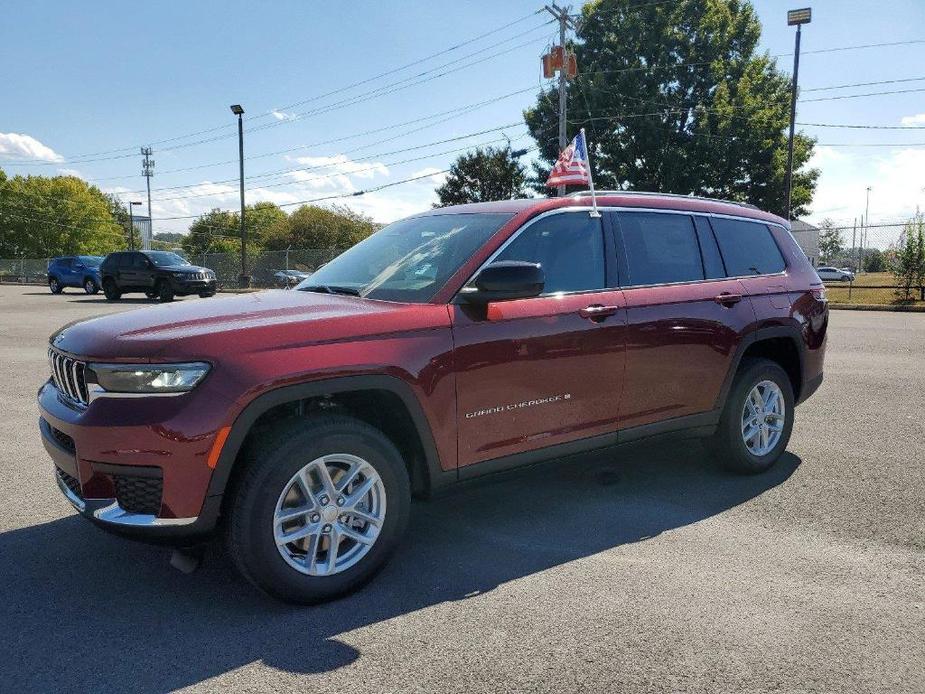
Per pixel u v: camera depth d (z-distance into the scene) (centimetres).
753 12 3975
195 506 282
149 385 282
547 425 375
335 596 312
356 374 308
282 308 335
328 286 394
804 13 2778
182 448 277
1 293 3091
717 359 449
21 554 362
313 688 248
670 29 3816
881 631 285
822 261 4547
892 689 247
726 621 292
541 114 4081
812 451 548
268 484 289
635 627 288
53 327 1483
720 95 3684
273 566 292
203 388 282
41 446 564
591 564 349
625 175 3822
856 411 680
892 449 552
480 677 255
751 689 247
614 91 3788
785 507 428
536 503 437
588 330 384
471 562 353
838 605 306
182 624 293
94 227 8338
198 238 9531
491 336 350
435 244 390
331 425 304
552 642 277
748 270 487
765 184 3822
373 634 284
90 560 355
